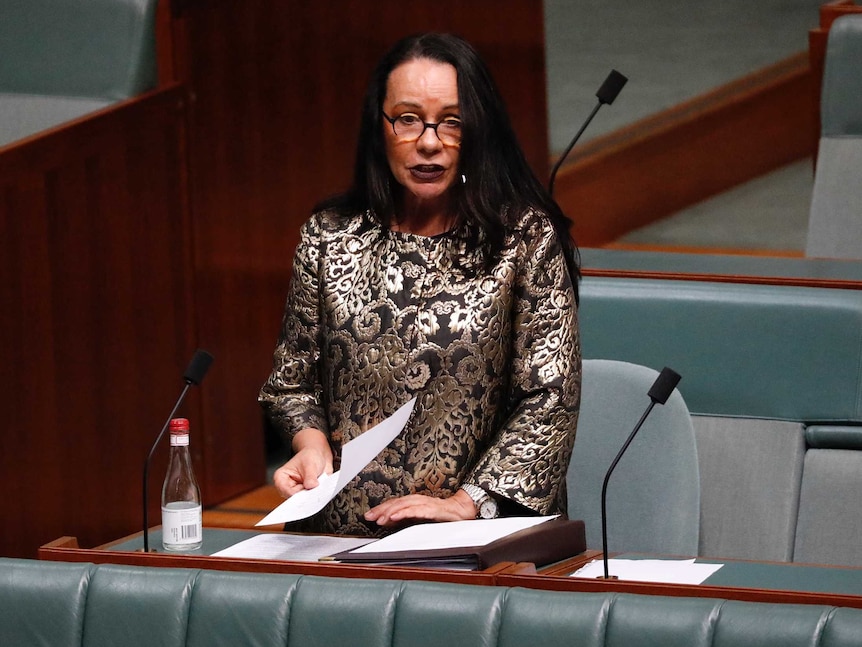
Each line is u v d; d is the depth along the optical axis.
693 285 10.18
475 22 18.88
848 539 9.71
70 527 13.26
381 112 8.09
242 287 15.48
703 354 10.06
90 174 13.34
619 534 9.28
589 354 10.30
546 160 19.36
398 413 7.38
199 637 6.57
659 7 28.45
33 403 12.85
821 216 13.64
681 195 24.11
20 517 12.79
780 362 9.92
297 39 15.80
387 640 6.32
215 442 15.38
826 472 9.85
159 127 14.19
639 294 10.16
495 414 8.06
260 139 15.59
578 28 27.86
